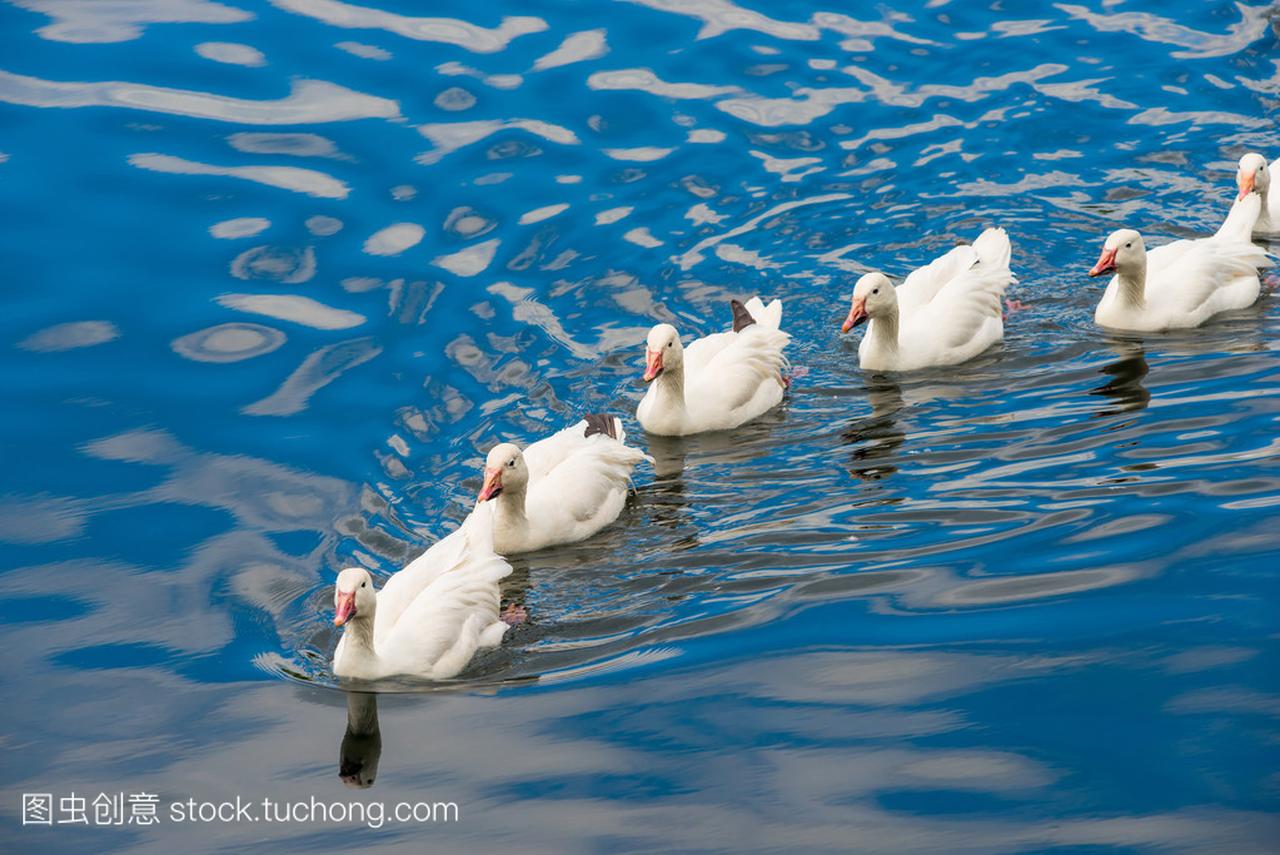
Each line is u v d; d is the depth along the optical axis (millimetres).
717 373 19453
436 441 18734
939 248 22688
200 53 27500
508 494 16781
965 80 26734
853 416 19328
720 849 12328
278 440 18812
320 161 24562
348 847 12656
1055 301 21672
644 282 21969
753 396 19469
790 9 29016
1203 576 15242
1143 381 19422
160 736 14227
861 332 21344
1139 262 20406
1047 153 24766
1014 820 12430
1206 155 24578
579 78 26734
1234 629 14430
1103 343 20594
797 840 12352
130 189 23781
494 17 28734
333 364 20203
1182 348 20250
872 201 23750
